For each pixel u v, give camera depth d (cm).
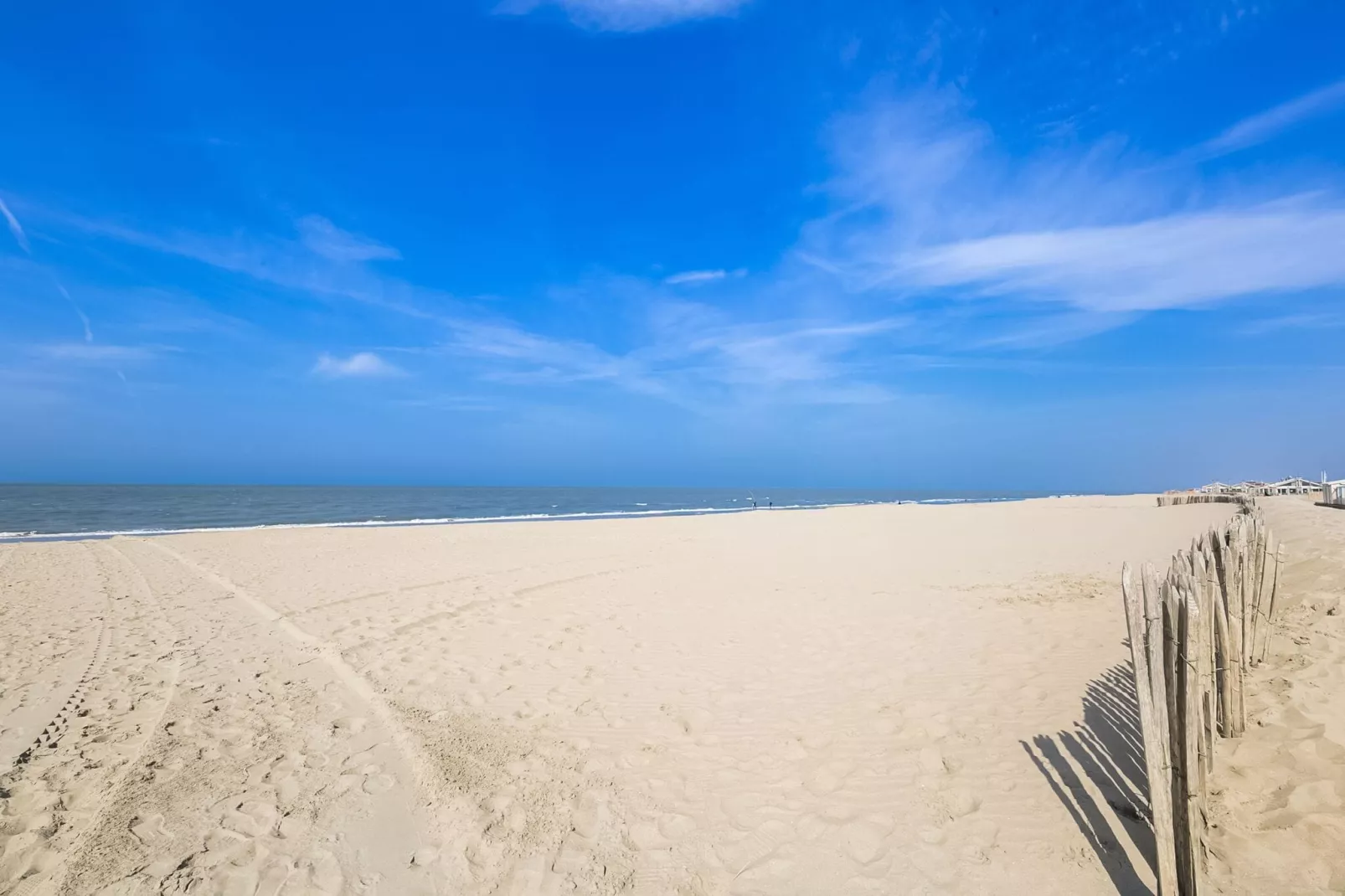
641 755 417
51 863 310
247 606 877
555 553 1457
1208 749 330
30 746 436
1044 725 425
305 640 705
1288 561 841
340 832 336
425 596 941
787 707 488
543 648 667
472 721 478
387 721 479
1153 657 249
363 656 645
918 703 480
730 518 2727
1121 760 368
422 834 334
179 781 388
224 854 317
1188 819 240
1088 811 320
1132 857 282
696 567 1214
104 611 849
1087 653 575
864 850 306
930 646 628
